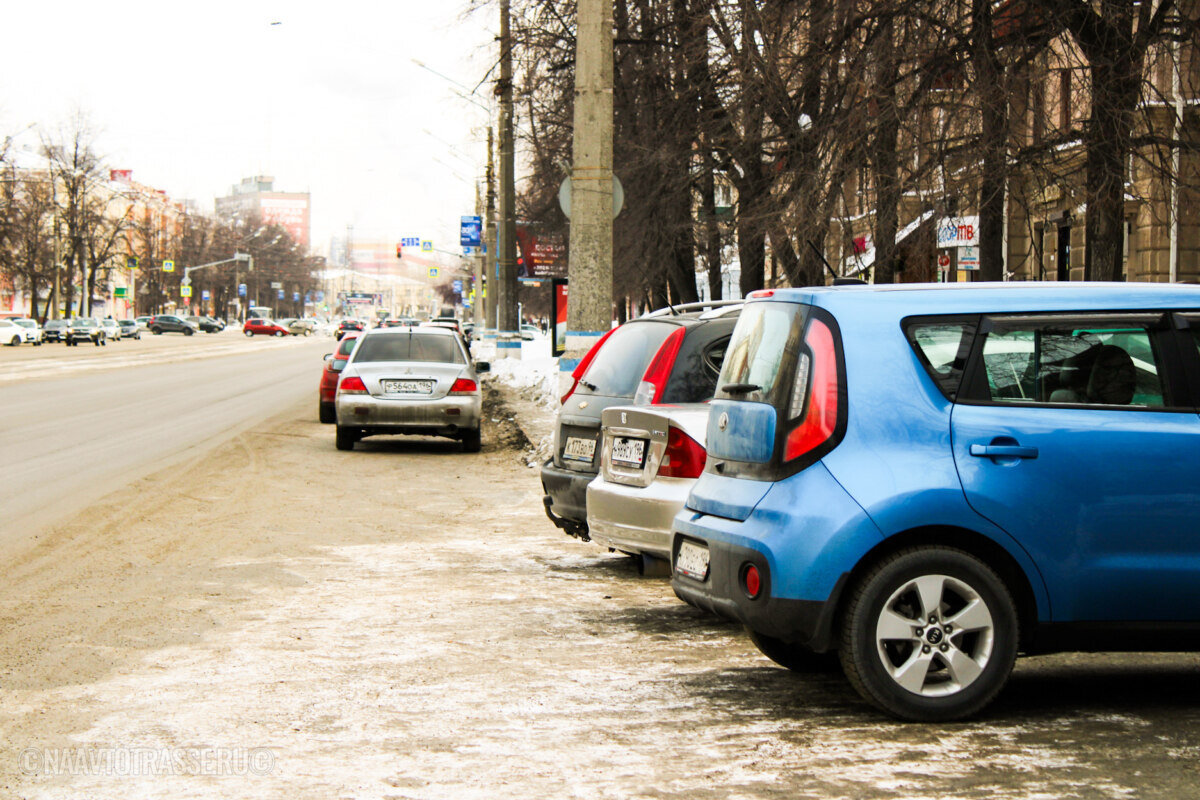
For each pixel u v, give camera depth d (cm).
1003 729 480
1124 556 491
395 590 784
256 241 16025
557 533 1038
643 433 729
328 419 2191
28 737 474
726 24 1798
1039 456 489
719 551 517
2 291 9962
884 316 503
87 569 842
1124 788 409
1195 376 505
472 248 6988
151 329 11488
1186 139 1391
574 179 1424
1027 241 2959
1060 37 1398
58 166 8662
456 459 1661
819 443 490
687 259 2845
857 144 1405
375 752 456
